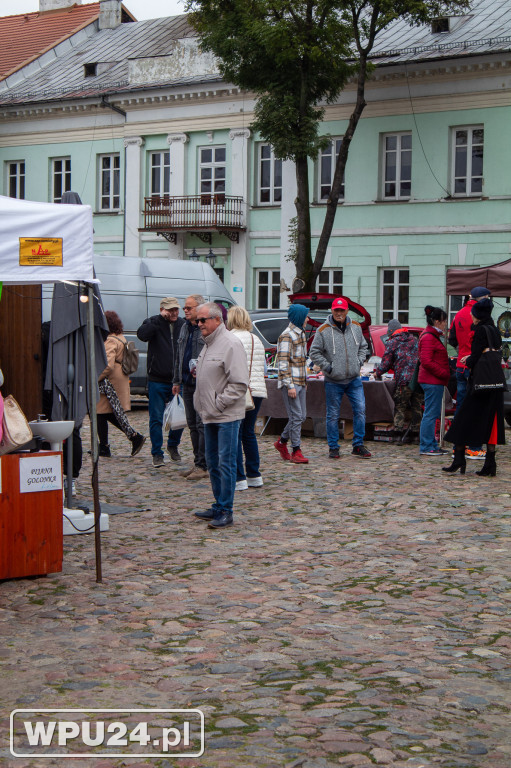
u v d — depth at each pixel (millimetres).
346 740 4203
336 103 34688
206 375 9125
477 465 13422
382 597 6688
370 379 16734
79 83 41062
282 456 13812
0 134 41781
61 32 47094
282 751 4098
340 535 8781
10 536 7094
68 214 7211
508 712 4609
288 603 6531
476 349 12172
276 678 5039
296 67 30625
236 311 11344
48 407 9820
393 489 11305
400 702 4684
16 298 9031
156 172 38812
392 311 34344
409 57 33125
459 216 32781
